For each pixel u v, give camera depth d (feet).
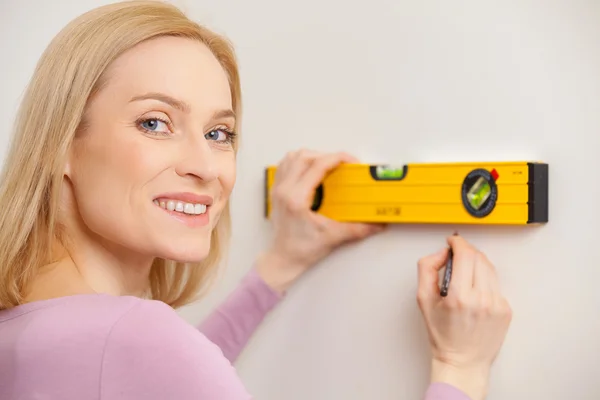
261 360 3.70
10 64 4.31
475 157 3.09
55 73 2.33
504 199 2.92
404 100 3.29
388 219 3.24
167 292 3.13
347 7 3.47
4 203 2.35
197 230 2.45
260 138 3.76
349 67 3.47
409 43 3.28
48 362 2.06
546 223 2.92
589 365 2.82
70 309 2.15
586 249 2.82
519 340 2.97
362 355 3.40
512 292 2.98
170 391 2.04
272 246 3.61
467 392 2.86
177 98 2.35
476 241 3.08
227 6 3.86
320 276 3.52
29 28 4.26
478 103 3.09
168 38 2.43
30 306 2.20
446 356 2.92
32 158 2.32
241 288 3.61
